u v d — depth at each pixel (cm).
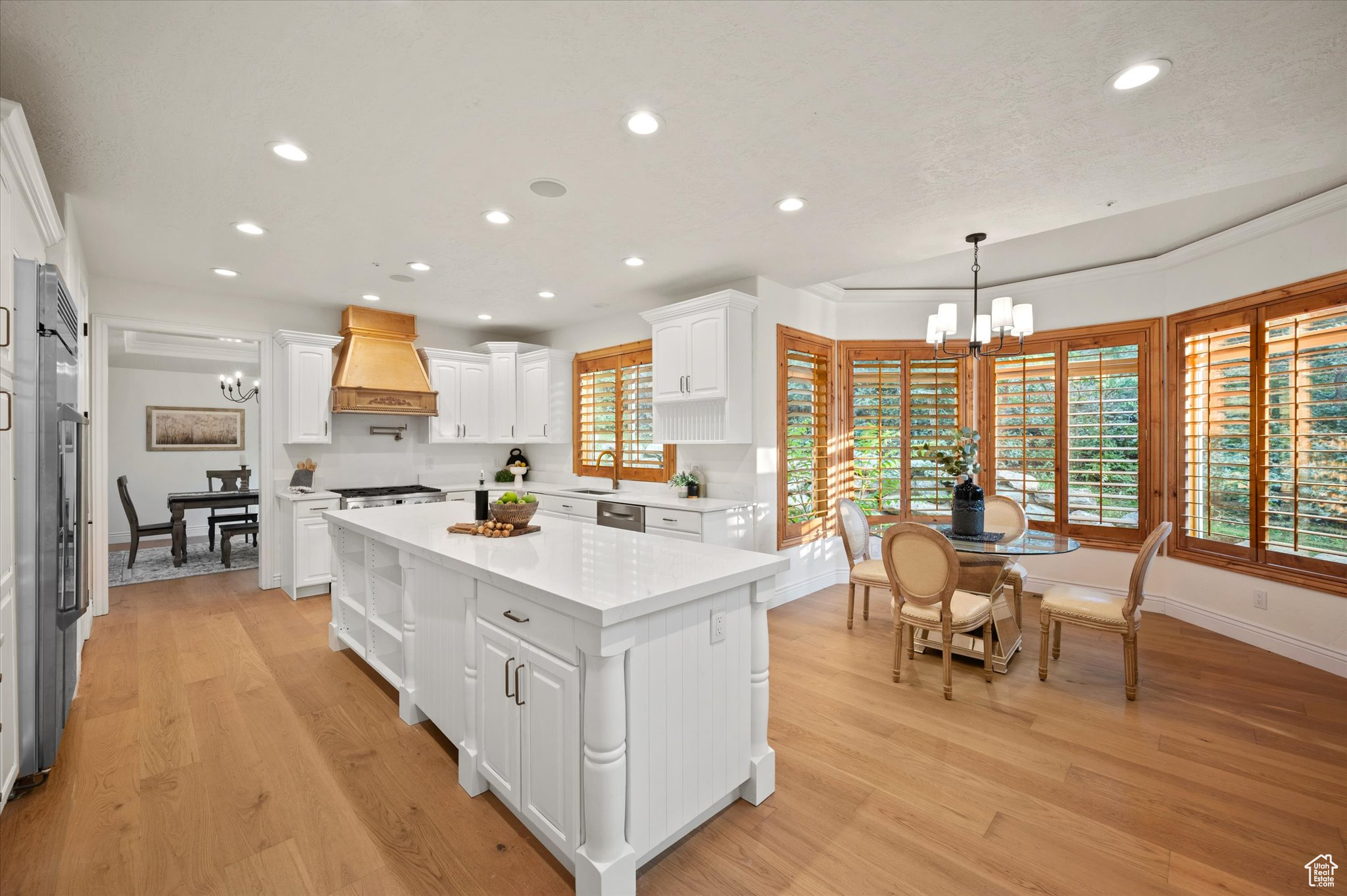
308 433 479
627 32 167
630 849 160
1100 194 277
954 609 296
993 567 345
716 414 421
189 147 230
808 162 246
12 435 196
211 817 193
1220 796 207
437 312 528
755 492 429
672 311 428
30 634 208
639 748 164
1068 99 200
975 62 181
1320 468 322
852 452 516
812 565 490
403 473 566
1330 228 313
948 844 182
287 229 321
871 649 355
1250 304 355
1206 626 389
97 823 189
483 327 605
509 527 263
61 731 225
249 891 162
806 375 474
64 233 266
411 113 209
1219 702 281
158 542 732
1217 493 382
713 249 357
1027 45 173
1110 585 448
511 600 188
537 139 227
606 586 171
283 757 230
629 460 528
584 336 579
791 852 179
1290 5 155
